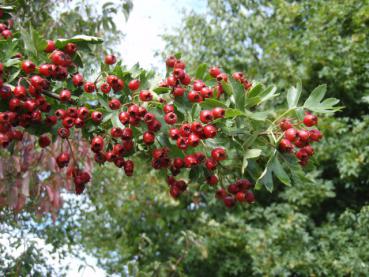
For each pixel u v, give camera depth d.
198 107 1.51
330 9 7.54
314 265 6.38
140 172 6.49
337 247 6.60
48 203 3.38
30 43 1.56
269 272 6.37
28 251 4.22
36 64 1.57
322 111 1.56
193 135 1.46
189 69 8.27
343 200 7.54
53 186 3.37
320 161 7.00
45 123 1.55
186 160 1.57
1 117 1.43
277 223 6.76
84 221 6.18
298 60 7.60
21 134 1.65
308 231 7.30
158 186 7.09
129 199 6.75
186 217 7.55
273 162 1.48
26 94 1.46
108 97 1.60
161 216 7.33
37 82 1.45
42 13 3.48
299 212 7.23
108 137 1.69
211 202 7.19
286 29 8.22
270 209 7.16
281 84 7.30
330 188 6.66
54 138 1.59
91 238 6.75
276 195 7.83
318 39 7.25
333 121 6.61
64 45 1.59
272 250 6.50
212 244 7.13
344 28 7.82
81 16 3.78
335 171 7.36
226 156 1.56
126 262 6.98
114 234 7.12
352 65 6.97
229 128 1.50
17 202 3.07
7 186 2.99
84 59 3.69
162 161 1.66
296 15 8.20
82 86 1.64
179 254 7.36
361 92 7.21
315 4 8.07
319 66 7.32
